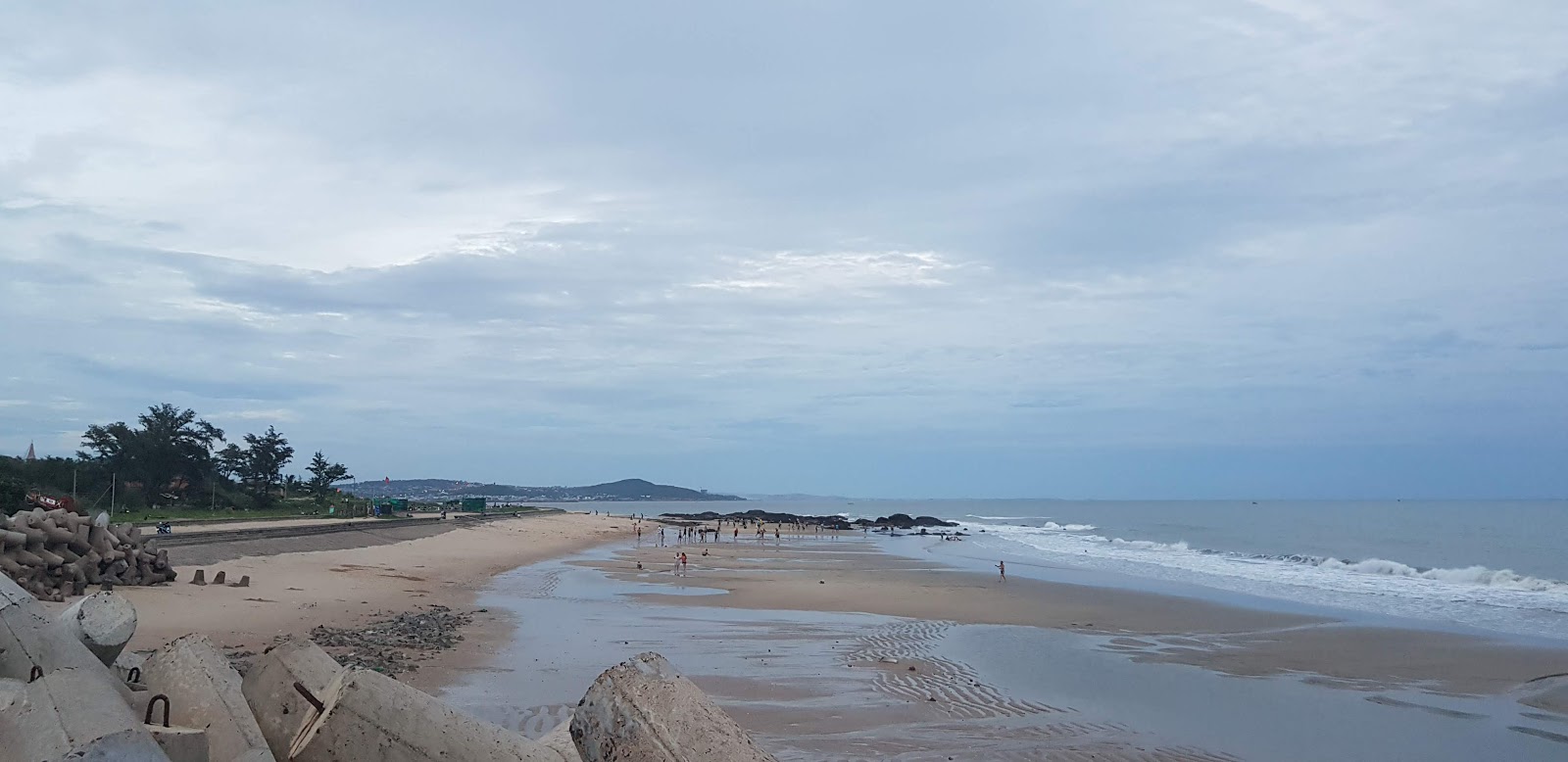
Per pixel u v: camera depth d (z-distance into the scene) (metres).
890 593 32.53
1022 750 12.07
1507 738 13.47
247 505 76.44
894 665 17.61
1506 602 30.19
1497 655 20.11
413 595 27.23
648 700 5.08
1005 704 14.56
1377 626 24.62
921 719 13.47
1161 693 15.95
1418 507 173.75
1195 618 26.00
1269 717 14.45
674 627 22.61
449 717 5.60
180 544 30.44
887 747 11.96
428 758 5.23
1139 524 106.31
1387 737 13.44
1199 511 161.38
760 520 135.50
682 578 38.81
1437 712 14.95
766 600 29.72
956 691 15.35
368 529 53.25
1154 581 37.81
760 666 17.27
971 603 29.22
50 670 6.65
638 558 52.72
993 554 58.19
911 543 77.25
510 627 21.73
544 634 20.70
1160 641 22.00
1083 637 22.38
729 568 45.31
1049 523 119.62
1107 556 55.09
